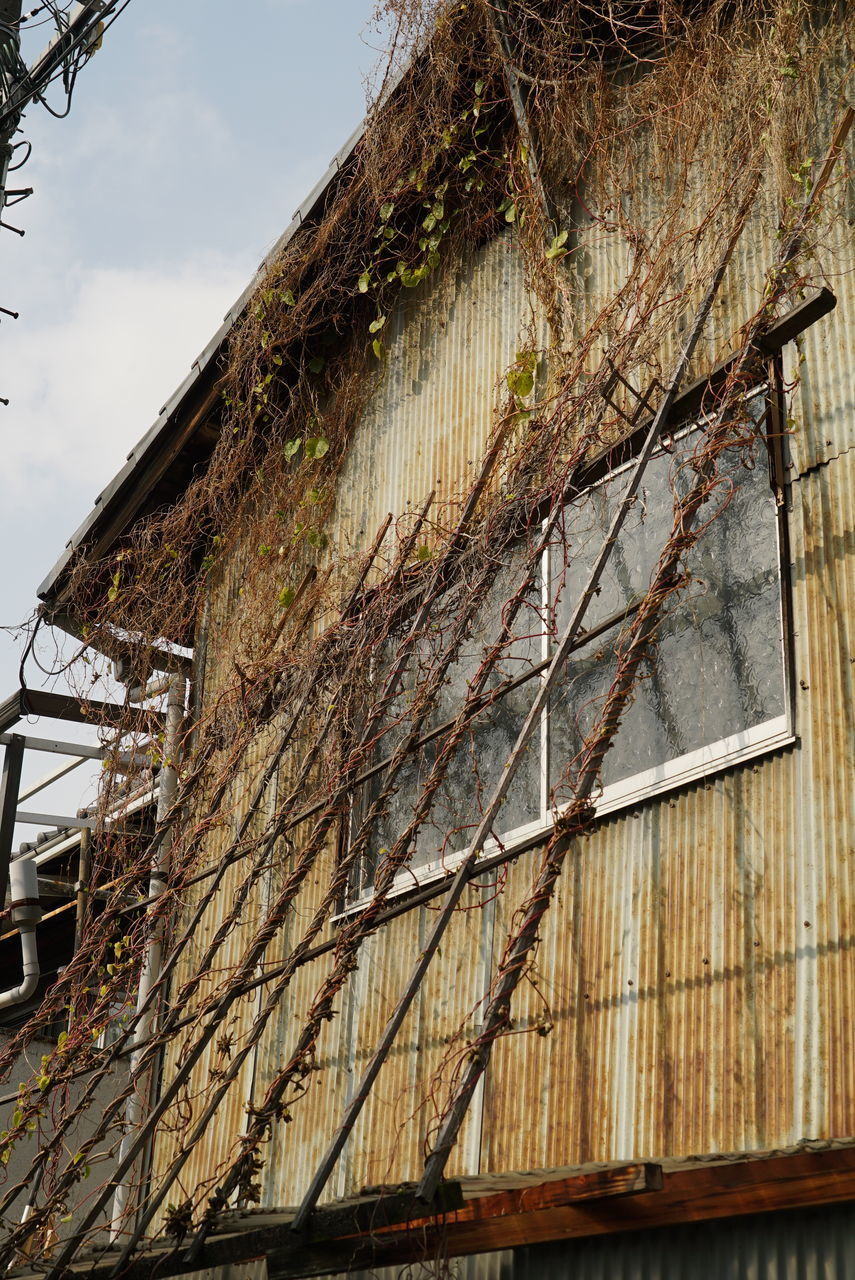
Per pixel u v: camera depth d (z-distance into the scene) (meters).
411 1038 5.86
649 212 6.20
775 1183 3.59
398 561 6.88
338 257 7.92
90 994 8.20
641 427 5.53
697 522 5.43
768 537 5.10
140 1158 7.40
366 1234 4.08
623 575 5.73
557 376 6.39
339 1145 4.44
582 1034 5.09
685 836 4.99
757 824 4.74
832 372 5.07
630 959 5.01
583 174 6.65
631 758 5.33
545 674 5.75
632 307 6.04
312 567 7.78
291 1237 4.29
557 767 5.71
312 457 7.95
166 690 8.71
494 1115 5.30
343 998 6.37
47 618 9.14
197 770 7.91
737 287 5.58
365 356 7.95
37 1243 6.21
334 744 6.88
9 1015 9.79
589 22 6.68
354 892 6.63
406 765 6.61
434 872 6.14
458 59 7.11
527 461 6.28
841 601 4.74
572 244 6.60
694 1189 3.73
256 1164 5.15
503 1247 4.14
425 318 7.59
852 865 4.39
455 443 7.07
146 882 8.80
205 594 8.85
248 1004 7.01
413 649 6.36
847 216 5.23
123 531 9.19
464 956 5.79
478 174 7.25
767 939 4.56
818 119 5.46
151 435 8.84
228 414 8.56
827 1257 3.68
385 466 7.54
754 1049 4.46
